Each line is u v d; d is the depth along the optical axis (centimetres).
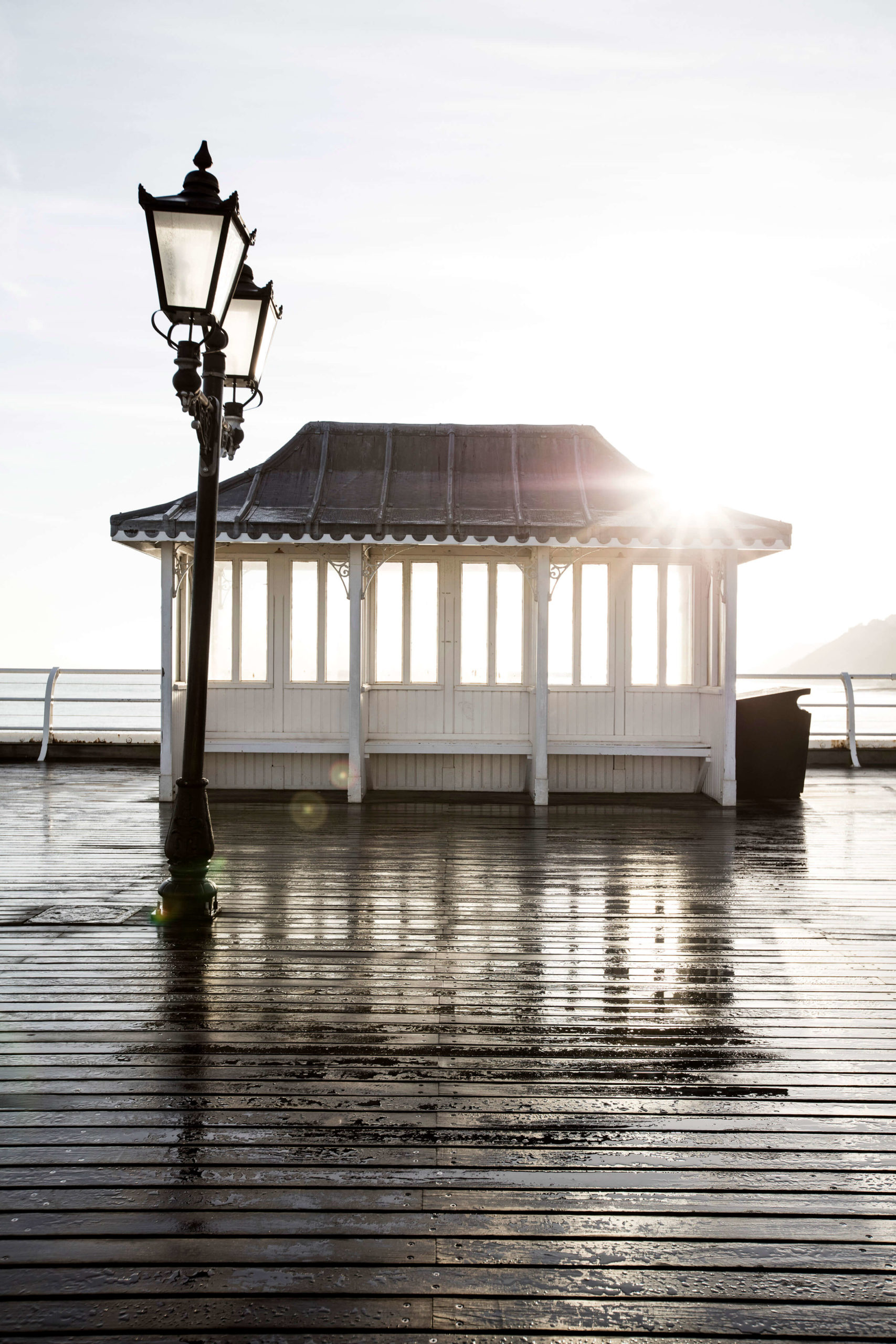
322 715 1049
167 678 976
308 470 1041
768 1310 221
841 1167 281
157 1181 268
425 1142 292
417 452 1070
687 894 615
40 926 533
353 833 824
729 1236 248
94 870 675
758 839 811
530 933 522
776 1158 286
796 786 1060
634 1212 257
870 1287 229
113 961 470
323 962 471
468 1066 348
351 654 966
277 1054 357
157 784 1162
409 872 675
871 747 1419
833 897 607
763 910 575
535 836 815
